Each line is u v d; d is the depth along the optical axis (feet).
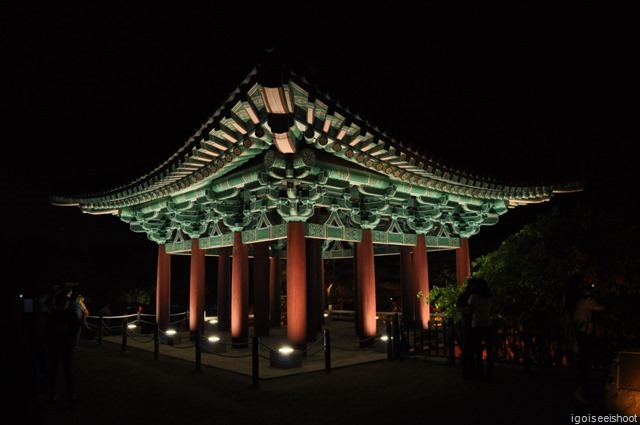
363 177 54.03
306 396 33.55
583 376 29.81
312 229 52.85
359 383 37.11
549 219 52.65
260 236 55.72
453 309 56.34
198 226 68.59
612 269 47.37
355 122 39.63
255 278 65.82
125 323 57.52
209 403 32.27
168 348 58.03
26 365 14.84
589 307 30.27
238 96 37.60
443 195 65.92
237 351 54.60
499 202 73.92
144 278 120.47
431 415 28.02
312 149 48.16
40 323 36.47
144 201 67.00
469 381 36.11
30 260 108.68
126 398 33.96
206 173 49.26
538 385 34.22
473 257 114.32
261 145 45.62
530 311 49.55
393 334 47.50
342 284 128.26
